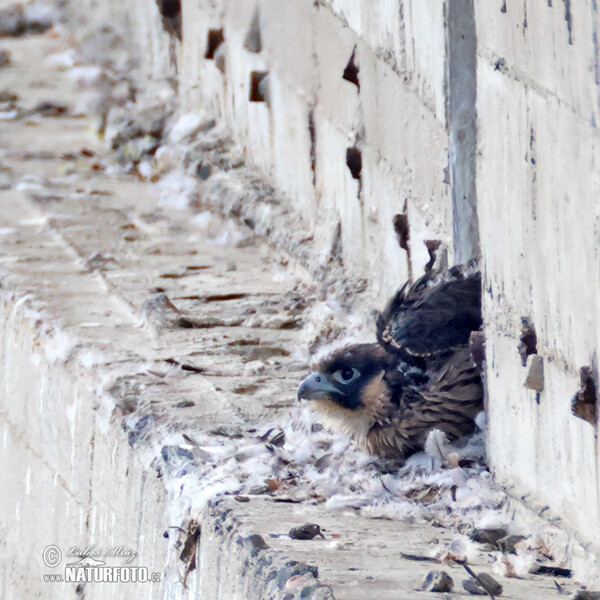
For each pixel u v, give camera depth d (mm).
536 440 8750
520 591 7711
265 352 13906
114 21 25750
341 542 8664
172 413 11812
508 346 9250
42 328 14242
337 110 15711
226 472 10383
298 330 14703
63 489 13523
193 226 18453
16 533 15414
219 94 20719
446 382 10859
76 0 27078
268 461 10750
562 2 7699
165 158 20656
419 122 13070
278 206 17906
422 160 13102
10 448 15484
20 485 15188
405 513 9469
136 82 23828
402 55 13328
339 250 16203
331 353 11250
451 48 11688
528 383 8648
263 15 18125
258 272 16812
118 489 11742
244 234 17906
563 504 8312
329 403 11156
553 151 8047
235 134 20172
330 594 7449
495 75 9172
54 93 24047
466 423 10828
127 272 16375
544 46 8094
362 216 15359
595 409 7621
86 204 19141
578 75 7520
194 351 13719
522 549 8641
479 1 9484
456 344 10984
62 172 20562
